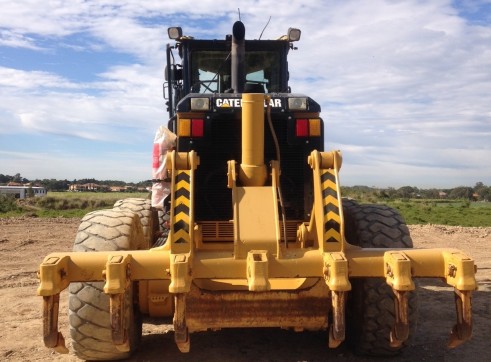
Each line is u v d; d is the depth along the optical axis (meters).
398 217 4.95
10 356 5.05
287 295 4.05
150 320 6.27
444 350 5.09
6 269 9.76
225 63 6.99
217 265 3.88
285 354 4.96
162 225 5.66
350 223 5.11
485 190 66.56
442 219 22.45
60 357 4.97
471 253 11.70
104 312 4.41
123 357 4.79
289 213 5.05
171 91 7.05
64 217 22.14
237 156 5.07
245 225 3.99
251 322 4.11
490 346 5.24
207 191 5.08
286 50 7.32
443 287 8.27
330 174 4.20
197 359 4.84
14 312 6.76
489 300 7.27
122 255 3.81
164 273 3.84
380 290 4.53
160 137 5.11
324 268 3.81
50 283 3.57
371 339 4.62
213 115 4.97
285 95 5.04
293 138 4.99
